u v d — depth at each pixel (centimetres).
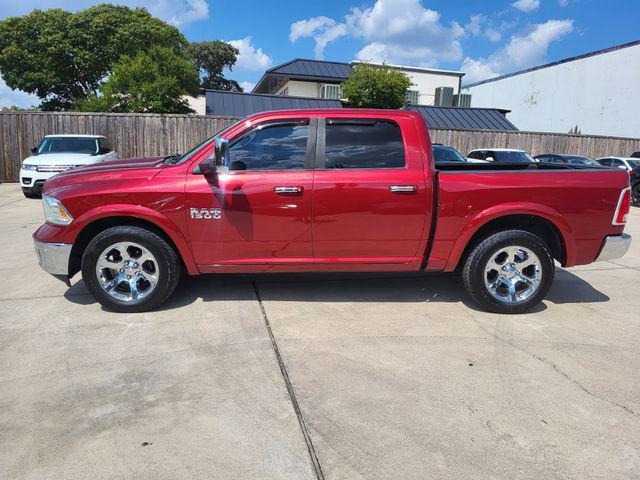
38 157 1200
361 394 299
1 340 372
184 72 1944
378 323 414
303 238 421
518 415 279
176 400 291
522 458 241
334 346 367
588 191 424
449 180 420
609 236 436
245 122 422
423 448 248
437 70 2938
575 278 572
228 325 404
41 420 270
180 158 445
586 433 262
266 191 409
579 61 2739
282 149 421
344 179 414
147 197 408
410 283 531
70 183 419
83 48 2784
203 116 1574
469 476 228
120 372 324
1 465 232
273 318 421
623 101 2484
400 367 335
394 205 417
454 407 286
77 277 538
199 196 409
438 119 2111
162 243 418
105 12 2808
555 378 322
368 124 426
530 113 3111
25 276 539
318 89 2612
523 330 405
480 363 343
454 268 441
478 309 454
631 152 1933
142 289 438
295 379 317
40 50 2781
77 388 304
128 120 1542
